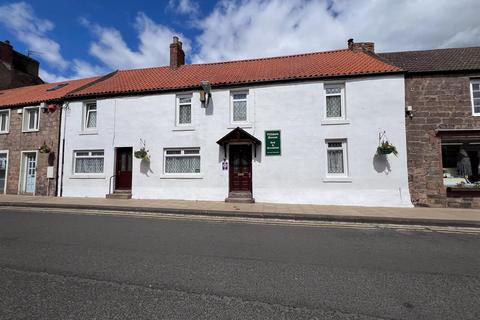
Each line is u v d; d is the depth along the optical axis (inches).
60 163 589.6
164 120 553.0
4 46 836.6
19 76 877.8
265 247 236.4
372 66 502.9
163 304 137.0
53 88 715.4
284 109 510.3
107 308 132.3
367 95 485.4
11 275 171.0
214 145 528.7
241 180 522.0
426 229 317.7
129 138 563.2
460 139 462.0
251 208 426.9
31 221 339.0
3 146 638.5
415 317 128.4
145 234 276.8
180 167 548.7
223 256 210.5
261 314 129.0
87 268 183.3
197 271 180.5
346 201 476.4
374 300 144.3
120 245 236.2
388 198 465.4
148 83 596.4
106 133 573.3
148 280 165.8
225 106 532.1
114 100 576.7
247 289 155.6
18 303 136.3
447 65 490.9
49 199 525.7
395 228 322.0
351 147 483.8
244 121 530.9
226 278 170.2
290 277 172.7
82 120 590.9
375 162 474.0
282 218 375.6
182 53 687.7
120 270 180.5
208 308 133.9
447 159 474.3
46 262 193.6
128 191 557.6
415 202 463.2
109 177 562.9
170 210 408.8
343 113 499.2
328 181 485.1
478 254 223.5
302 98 506.0
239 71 589.0
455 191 457.7
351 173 479.8
